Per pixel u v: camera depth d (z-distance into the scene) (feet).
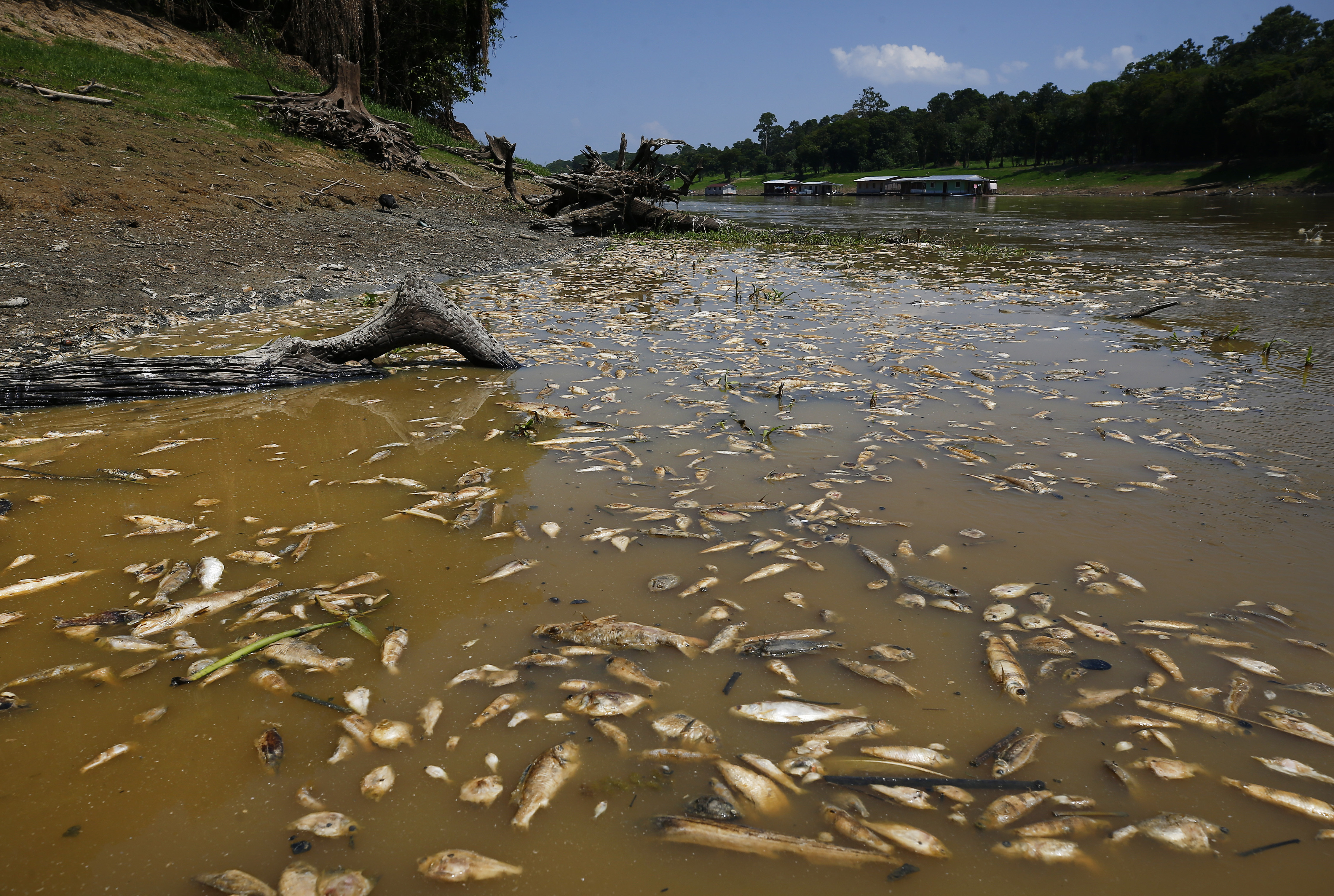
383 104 91.50
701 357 21.34
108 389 17.19
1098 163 349.61
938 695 7.53
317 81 79.25
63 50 55.11
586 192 64.03
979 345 22.76
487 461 13.73
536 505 11.84
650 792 6.31
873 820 6.06
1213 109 278.67
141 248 30.30
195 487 12.55
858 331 24.77
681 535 10.81
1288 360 20.39
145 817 6.03
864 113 655.76
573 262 45.60
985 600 9.17
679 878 5.54
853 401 17.29
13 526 11.00
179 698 7.43
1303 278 35.47
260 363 18.43
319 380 19.04
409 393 18.20
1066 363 20.44
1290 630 8.48
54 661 7.97
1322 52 264.11
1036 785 6.38
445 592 9.34
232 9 84.28
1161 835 5.93
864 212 121.29
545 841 5.84
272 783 6.38
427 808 6.14
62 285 25.30
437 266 38.37
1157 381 18.53
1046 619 8.76
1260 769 6.59
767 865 5.66
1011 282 36.35
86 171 35.78
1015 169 394.52
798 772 6.53
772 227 79.30
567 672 7.84
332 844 5.79
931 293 33.24
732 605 9.05
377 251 38.47
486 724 7.08
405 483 12.68
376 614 8.84
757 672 7.85
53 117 42.11
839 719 7.18
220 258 31.71
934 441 14.58
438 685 7.61
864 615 8.89
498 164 83.66
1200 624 8.60
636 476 13.01
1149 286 34.09
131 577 9.63
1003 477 12.78
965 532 10.87
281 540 10.68
